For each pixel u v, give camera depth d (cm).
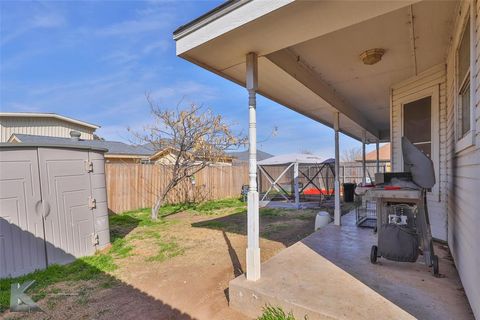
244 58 303
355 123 719
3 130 1507
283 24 236
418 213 311
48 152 424
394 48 348
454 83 318
